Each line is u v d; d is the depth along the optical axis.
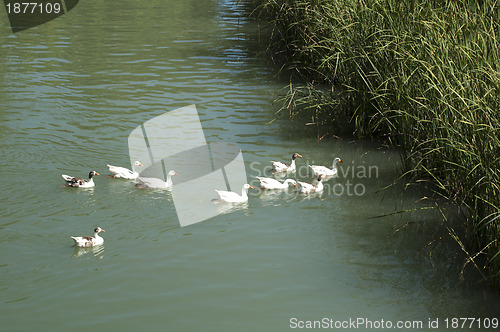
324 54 21.12
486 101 12.27
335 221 13.75
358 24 18.19
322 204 14.60
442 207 14.23
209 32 32.34
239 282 11.34
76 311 10.45
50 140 18.09
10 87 23.12
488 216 10.95
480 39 14.02
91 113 20.45
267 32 31.67
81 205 14.31
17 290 11.02
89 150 17.45
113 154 17.27
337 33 18.64
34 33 31.94
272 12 30.34
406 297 10.94
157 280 11.39
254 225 13.55
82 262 11.95
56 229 13.20
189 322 10.19
